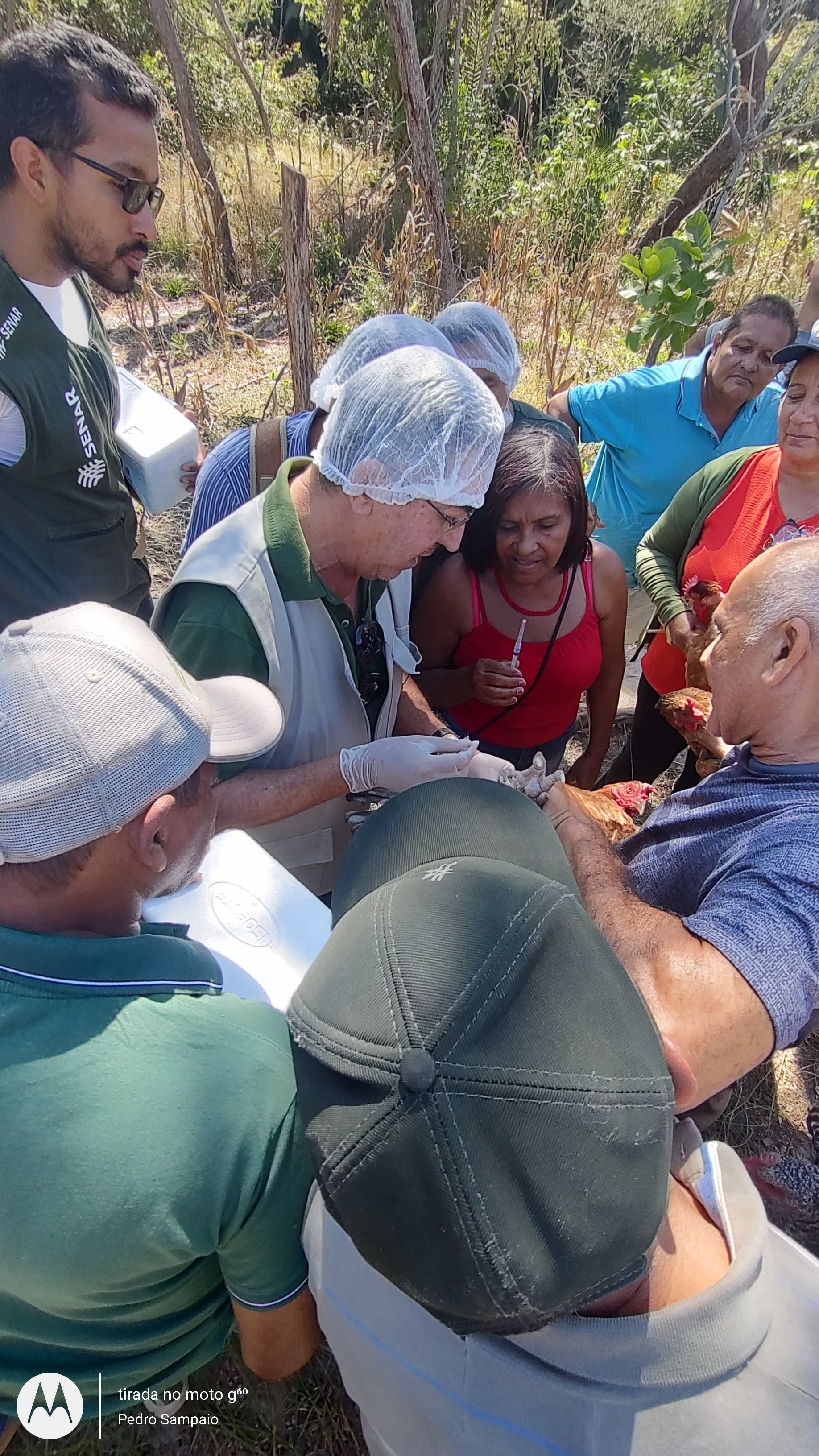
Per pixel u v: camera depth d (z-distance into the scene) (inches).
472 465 56.7
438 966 27.8
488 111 305.6
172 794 39.4
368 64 302.2
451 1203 25.2
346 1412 57.5
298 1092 29.7
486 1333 30.0
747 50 216.2
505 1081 26.0
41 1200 33.6
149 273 263.9
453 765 61.7
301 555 59.6
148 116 76.6
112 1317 39.2
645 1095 27.3
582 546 83.8
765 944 41.9
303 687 64.3
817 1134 75.8
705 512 100.3
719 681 54.9
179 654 59.9
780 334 105.7
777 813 51.1
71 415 83.0
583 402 120.3
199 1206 35.0
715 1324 29.9
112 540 95.6
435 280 211.5
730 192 246.1
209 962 41.0
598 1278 26.3
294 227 148.0
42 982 35.9
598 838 56.5
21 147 73.3
